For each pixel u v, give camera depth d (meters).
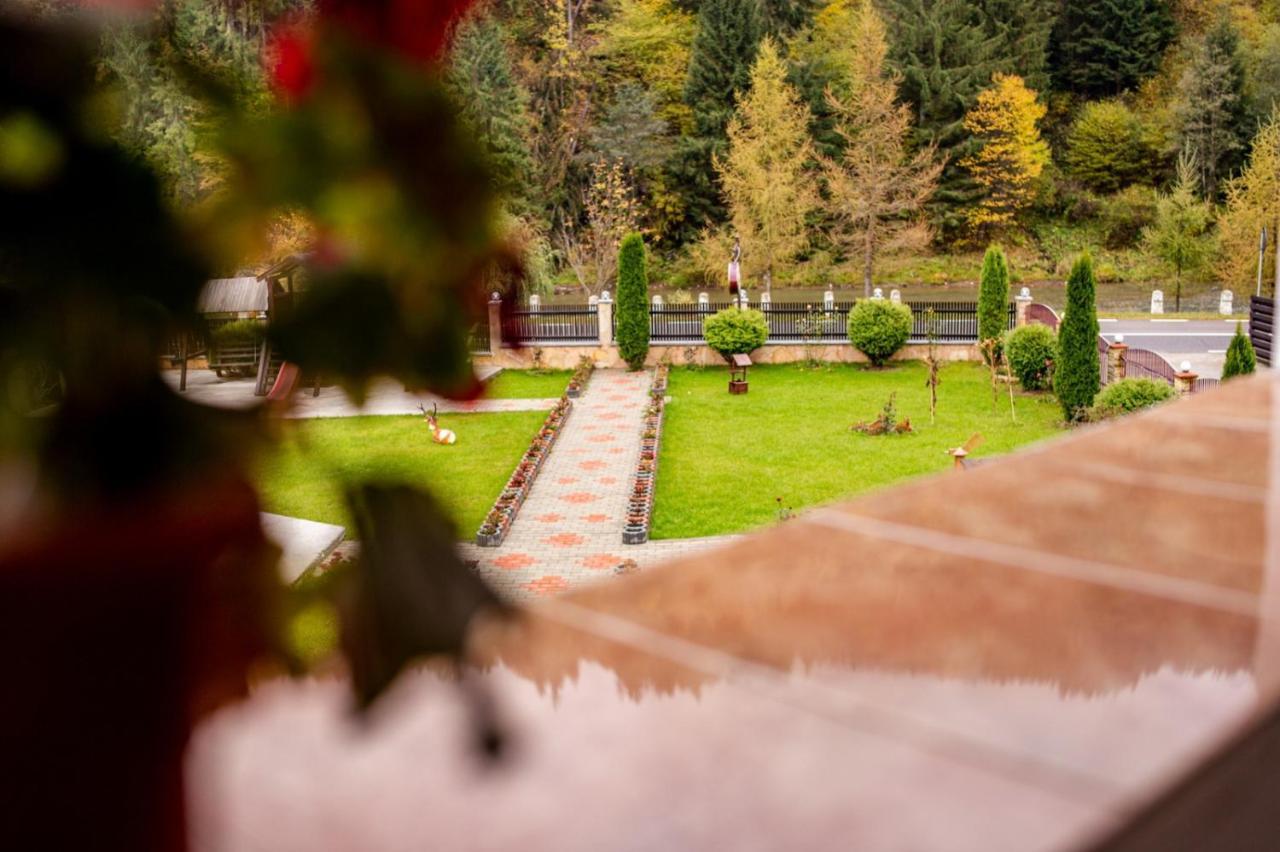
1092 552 0.90
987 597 0.77
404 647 0.36
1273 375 2.09
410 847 0.40
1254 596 0.78
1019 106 37.12
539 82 29.95
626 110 33.38
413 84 0.34
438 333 0.35
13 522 0.31
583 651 0.64
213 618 0.33
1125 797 0.47
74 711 0.31
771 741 0.52
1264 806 0.58
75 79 0.31
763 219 33.31
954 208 39.84
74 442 0.31
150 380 0.32
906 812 0.45
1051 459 1.33
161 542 0.32
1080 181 41.53
